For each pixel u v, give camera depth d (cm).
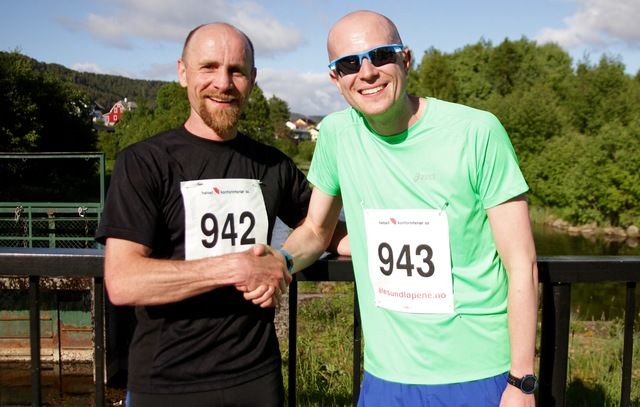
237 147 219
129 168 201
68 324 784
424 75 6372
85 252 218
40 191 2931
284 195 233
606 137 3206
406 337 211
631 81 5194
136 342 208
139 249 197
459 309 205
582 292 1271
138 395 204
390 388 213
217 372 204
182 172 208
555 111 4353
